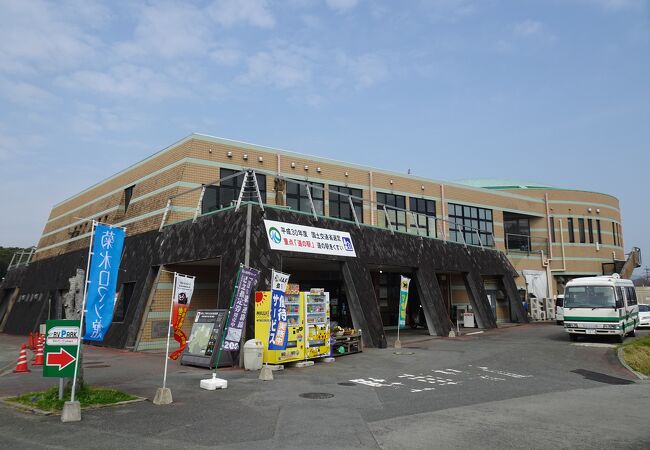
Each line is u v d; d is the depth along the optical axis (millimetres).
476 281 27125
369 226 20297
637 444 6418
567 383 11539
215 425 7371
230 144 21391
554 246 37844
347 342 16469
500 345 18984
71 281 10398
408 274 28547
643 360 14727
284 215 16328
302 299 14328
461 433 6918
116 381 11297
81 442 6508
